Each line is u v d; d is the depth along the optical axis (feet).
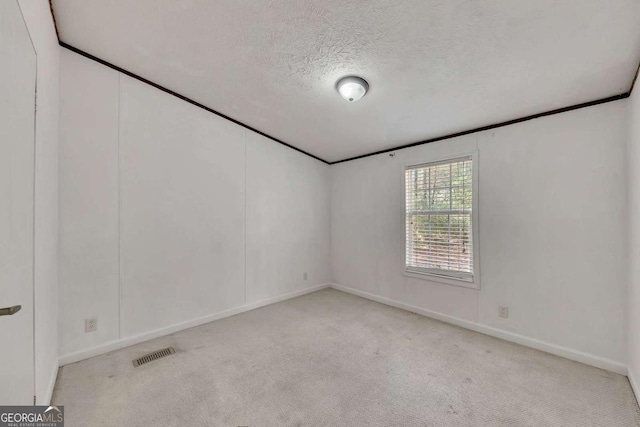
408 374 6.89
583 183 7.48
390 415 5.50
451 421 5.33
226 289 10.82
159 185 9.09
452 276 10.17
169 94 9.32
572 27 5.19
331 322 10.27
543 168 8.13
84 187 7.66
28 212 4.38
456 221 10.10
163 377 6.75
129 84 8.48
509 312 8.75
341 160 14.58
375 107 9.08
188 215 9.77
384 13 5.51
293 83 8.37
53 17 6.35
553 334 7.92
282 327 9.82
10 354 3.53
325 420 5.37
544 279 8.08
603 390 6.22
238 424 5.26
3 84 3.26
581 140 7.51
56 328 6.89
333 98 8.94
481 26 5.47
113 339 8.14
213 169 10.46
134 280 8.54
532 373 6.91
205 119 10.23
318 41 6.55
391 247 12.22
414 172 11.50
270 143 12.43
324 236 14.92
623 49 5.54
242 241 11.36
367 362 7.47
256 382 6.57
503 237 8.88
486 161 9.30
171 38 6.98
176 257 9.46
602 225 7.20
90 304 7.73
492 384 6.48
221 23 6.37
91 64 7.80
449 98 8.05
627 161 6.81
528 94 7.39
